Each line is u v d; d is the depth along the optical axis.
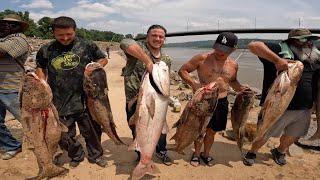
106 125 2.54
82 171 2.63
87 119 2.65
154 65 2.26
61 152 2.60
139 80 2.50
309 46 2.60
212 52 2.61
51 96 2.27
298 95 2.62
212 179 2.58
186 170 2.70
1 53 2.57
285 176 2.66
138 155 2.79
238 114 2.65
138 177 2.29
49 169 2.36
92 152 2.73
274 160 2.91
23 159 2.81
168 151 3.05
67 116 2.57
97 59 2.60
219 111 2.63
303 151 3.13
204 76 2.61
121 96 5.61
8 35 2.65
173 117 4.16
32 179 2.35
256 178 2.61
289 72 2.42
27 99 2.21
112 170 2.67
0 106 2.74
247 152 2.97
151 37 2.42
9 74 2.67
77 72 2.51
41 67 2.53
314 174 2.70
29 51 2.73
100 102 2.47
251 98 2.58
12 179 2.49
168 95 2.28
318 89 2.69
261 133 2.58
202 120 2.49
